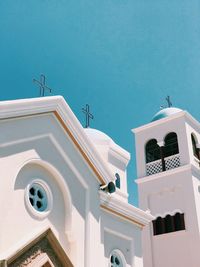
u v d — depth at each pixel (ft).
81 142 37.42
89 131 58.18
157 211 67.26
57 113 35.50
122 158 59.72
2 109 29.58
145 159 73.41
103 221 40.88
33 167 32.58
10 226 28.45
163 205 67.05
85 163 38.11
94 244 35.63
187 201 64.34
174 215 65.21
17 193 30.12
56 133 35.35
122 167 59.16
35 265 28.76
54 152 34.76
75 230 34.27
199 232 60.85
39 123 33.63
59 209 34.09
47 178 33.91
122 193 56.13
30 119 32.81
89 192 37.55
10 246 27.99
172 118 72.79
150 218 47.60
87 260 34.17
